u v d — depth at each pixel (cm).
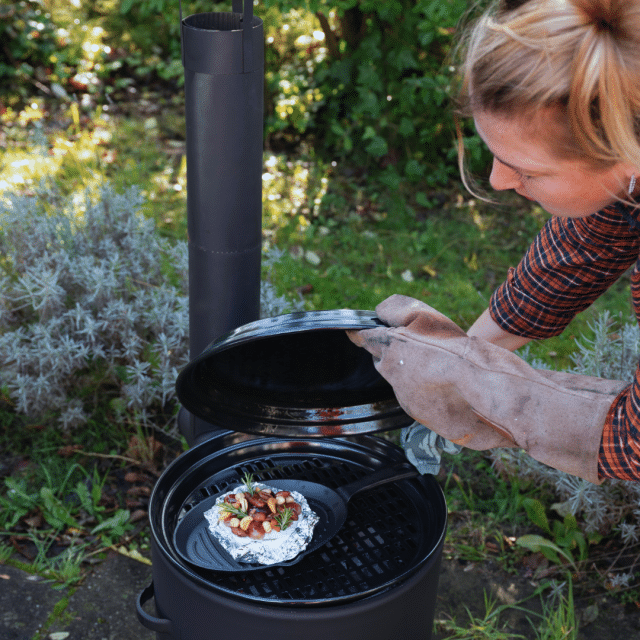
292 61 441
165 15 399
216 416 142
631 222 107
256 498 144
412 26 359
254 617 118
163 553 126
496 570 205
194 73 141
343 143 412
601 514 200
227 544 136
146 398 235
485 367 101
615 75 72
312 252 338
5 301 238
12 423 244
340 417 147
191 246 162
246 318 169
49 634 179
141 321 248
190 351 180
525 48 76
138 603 139
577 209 90
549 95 75
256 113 148
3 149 398
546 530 211
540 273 137
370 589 121
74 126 428
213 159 148
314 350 140
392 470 151
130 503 218
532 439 97
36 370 232
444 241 359
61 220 262
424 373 104
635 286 107
